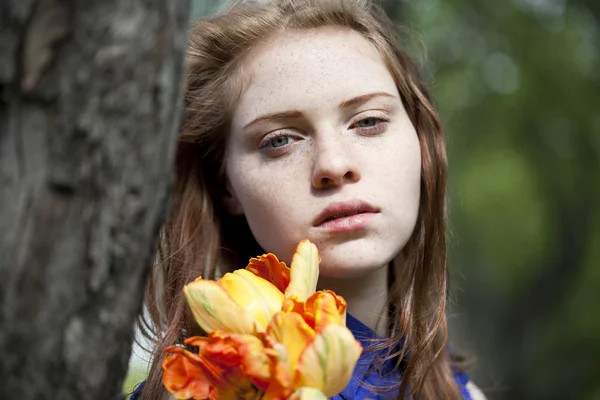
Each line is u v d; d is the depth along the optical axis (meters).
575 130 8.18
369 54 1.37
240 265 1.61
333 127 1.28
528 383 8.53
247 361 0.81
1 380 0.66
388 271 1.51
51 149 0.67
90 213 0.69
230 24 1.43
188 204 1.58
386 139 1.31
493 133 8.40
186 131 1.54
